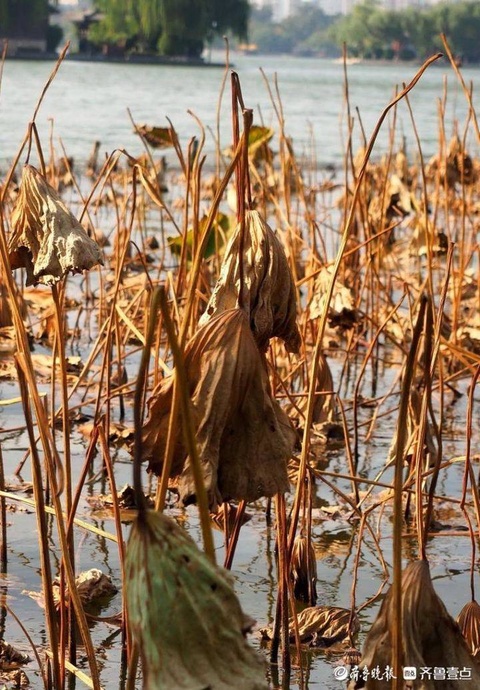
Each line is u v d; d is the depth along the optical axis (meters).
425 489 7.95
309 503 6.64
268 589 6.77
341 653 6.04
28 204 4.61
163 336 11.24
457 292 11.34
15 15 150.25
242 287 4.66
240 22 154.50
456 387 11.65
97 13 167.88
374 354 12.80
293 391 10.05
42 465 8.80
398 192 14.63
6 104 61.12
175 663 3.18
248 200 4.96
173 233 20.81
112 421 10.08
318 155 38.28
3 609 6.29
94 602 6.52
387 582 6.81
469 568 7.21
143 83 99.88
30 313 14.80
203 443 4.17
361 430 10.34
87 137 42.59
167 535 3.21
